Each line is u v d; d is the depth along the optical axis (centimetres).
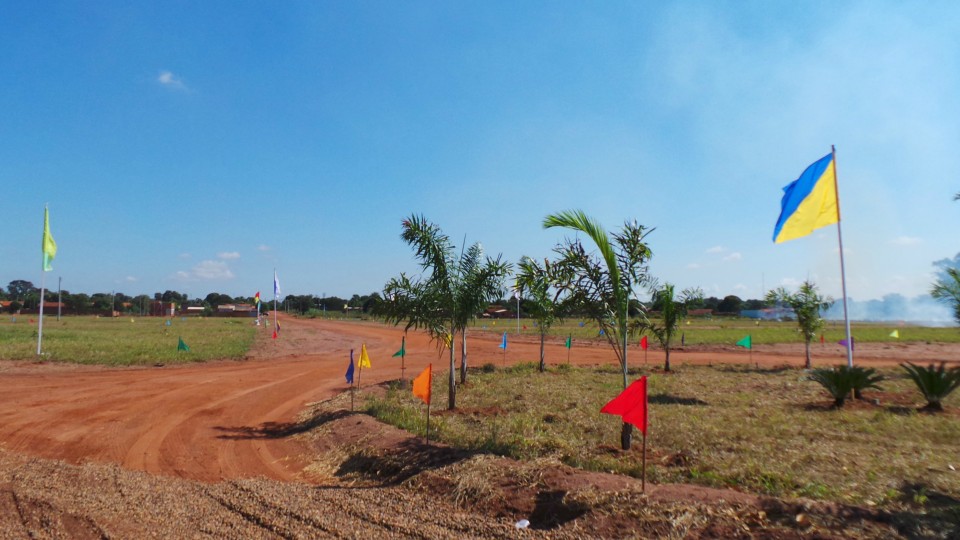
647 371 2336
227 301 18700
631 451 988
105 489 809
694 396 1609
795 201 1569
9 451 1085
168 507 735
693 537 560
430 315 1470
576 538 591
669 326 2291
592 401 1541
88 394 1778
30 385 1959
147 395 1767
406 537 625
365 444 1008
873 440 1038
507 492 707
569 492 672
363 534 635
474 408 1459
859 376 1407
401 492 771
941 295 1548
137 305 13775
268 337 4681
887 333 5441
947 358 2964
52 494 781
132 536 638
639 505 624
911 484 738
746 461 895
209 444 1150
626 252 1041
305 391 1873
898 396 1548
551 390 1762
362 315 12406
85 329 5572
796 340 4294
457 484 748
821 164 1526
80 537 639
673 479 802
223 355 2997
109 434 1237
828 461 890
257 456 1059
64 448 1118
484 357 3184
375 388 1838
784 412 1343
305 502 744
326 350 3594
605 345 3988
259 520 685
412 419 1231
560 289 1074
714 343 4028
